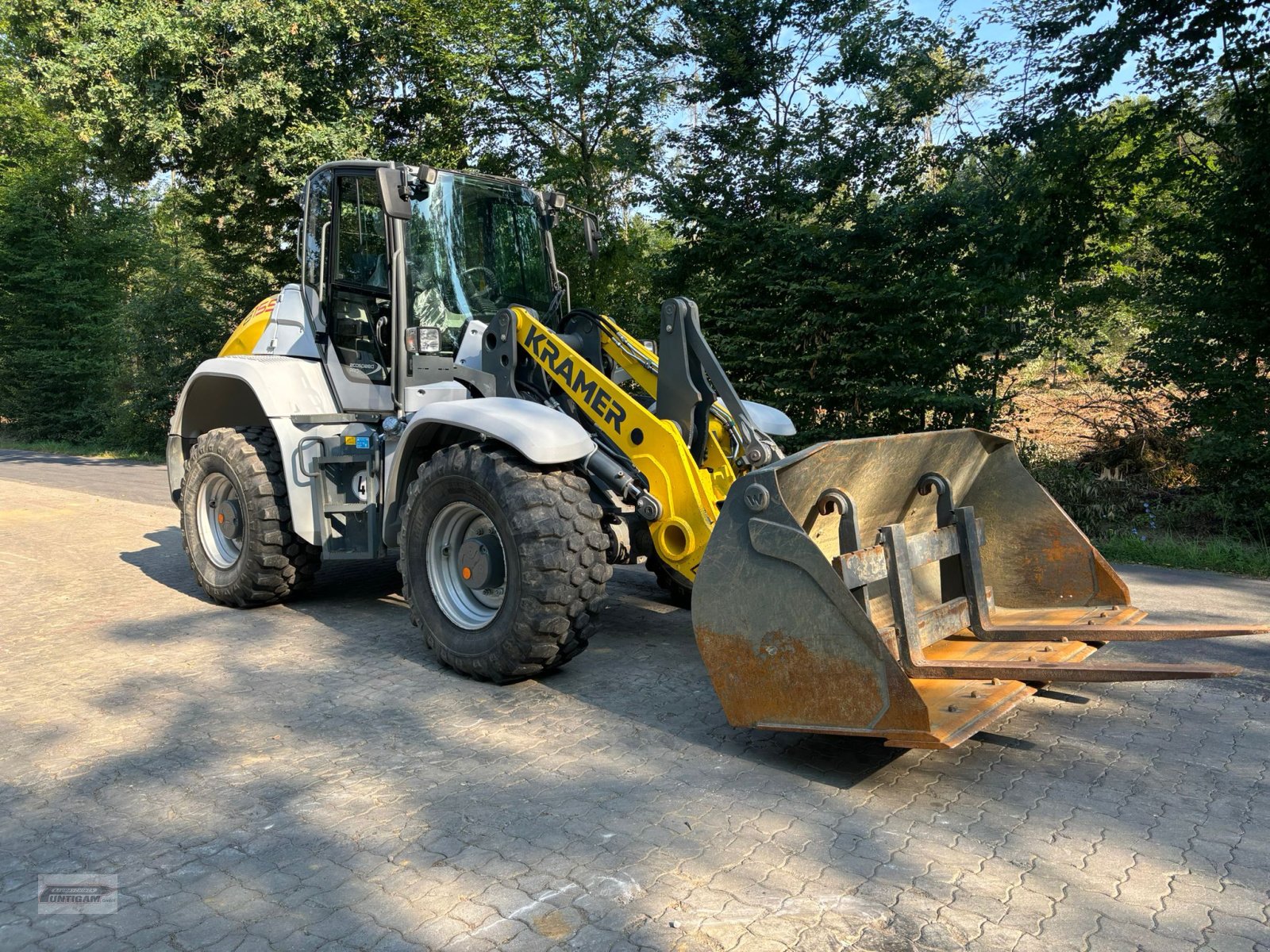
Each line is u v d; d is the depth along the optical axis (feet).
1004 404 32.24
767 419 18.67
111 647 16.17
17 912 8.07
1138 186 29.73
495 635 13.75
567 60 46.91
